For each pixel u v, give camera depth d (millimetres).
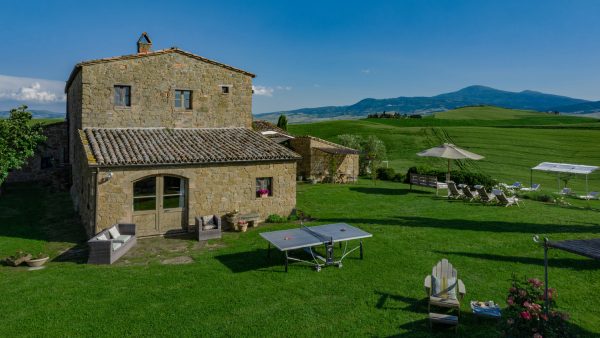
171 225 17047
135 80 20172
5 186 29453
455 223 18109
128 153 16594
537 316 7199
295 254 13883
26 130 24062
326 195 25875
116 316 9141
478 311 8883
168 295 10344
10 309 9422
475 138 66062
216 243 15508
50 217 19828
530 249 14102
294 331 8492
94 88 19250
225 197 18125
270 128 38750
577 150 55469
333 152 31047
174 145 18562
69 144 29312
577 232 16312
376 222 18438
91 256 12867
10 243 15039
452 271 9797
